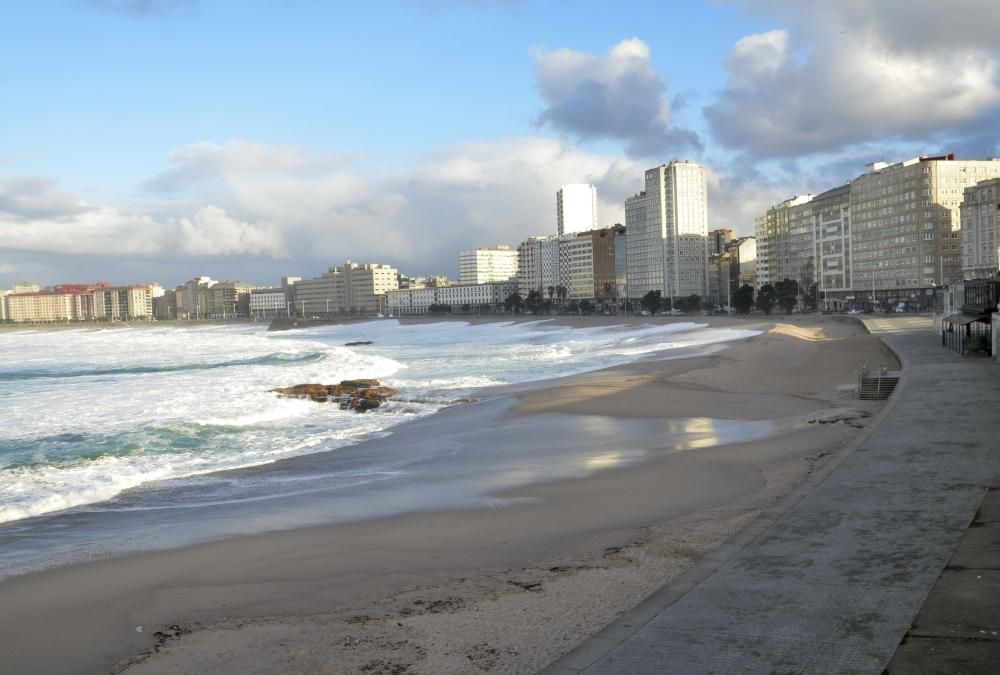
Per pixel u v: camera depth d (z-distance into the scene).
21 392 48.53
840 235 181.38
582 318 182.12
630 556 12.80
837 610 8.98
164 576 13.00
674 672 7.63
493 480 20.53
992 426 21.30
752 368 50.66
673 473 20.27
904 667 7.40
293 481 22.30
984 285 47.47
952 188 152.38
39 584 12.75
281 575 12.80
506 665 8.70
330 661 9.12
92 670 9.34
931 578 9.85
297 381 52.88
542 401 37.44
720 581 10.26
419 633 9.85
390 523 16.27
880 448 19.05
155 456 27.70
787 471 19.64
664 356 68.62
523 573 12.27
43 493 21.69
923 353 48.03
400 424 34.66
